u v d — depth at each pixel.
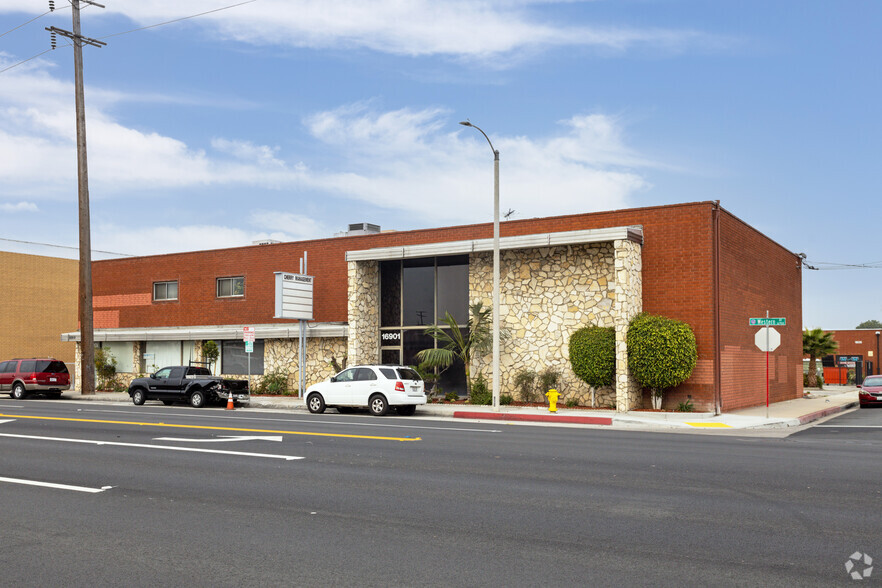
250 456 13.55
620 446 15.47
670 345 24.50
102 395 35.28
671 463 12.87
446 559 6.95
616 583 6.24
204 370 29.97
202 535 7.84
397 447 14.91
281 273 30.73
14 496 9.93
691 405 25.47
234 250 37.84
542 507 9.17
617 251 25.52
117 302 41.81
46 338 53.62
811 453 14.60
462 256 30.73
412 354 31.72
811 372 55.00
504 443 15.77
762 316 31.92
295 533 7.91
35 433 17.39
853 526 8.23
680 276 26.00
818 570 6.63
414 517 8.65
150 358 38.94
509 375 28.62
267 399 31.09
